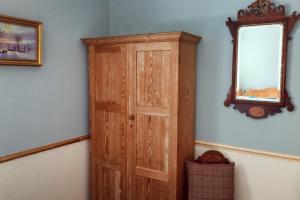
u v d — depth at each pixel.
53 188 2.41
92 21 2.72
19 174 2.13
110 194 2.58
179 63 2.12
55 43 2.35
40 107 2.26
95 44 2.50
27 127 2.17
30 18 2.13
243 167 2.34
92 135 2.64
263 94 2.20
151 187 2.34
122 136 2.44
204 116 2.48
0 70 1.96
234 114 2.34
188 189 2.29
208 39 2.40
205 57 2.43
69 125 2.54
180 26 2.54
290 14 2.08
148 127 2.30
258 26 2.17
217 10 2.35
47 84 2.31
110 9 2.93
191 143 2.46
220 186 2.22
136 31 2.79
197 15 2.44
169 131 2.21
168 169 2.24
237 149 2.35
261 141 2.25
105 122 2.54
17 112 2.09
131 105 2.36
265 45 2.16
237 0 2.25
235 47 2.26
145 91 2.28
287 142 2.15
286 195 2.19
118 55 2.38
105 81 2.49
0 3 1.93
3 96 1.99
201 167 2.26
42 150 2.29
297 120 2.10
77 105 2.61
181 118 2.23
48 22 2.27
